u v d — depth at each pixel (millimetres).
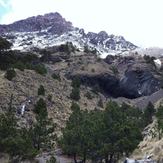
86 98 172250
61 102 142875
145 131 112375
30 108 124062
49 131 98438
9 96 126312
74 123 102062
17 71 151000
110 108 103062
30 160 78875
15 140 70438
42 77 159875
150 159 64312
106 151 82312
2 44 155000
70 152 88312
